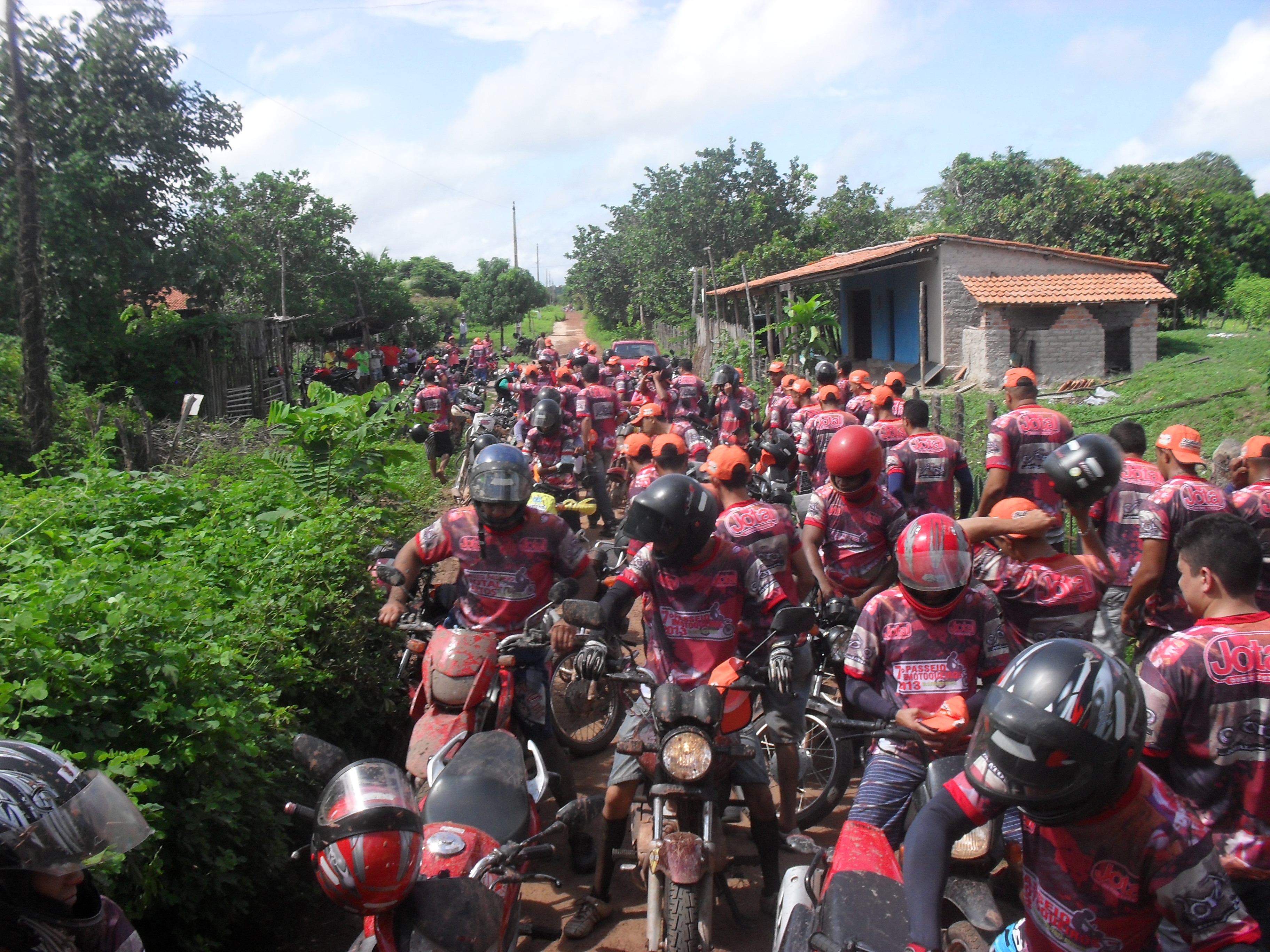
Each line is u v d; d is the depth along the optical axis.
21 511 6.44
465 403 18.92
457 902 2.85
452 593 5.20
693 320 38.16
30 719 3.44
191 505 7.07
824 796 5.10
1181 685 2.97
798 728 4.74
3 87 20.44
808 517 5.80
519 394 14.87
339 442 8.94
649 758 3.94
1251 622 2.97
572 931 4.29
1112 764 2.08
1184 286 27.64
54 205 21.02
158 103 22.70
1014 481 6.46
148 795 3.55
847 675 3.96
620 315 60.16
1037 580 4.23
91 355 21.98
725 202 41.62
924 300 21.45
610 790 4.21
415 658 5.14
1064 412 16.45
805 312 24.75
